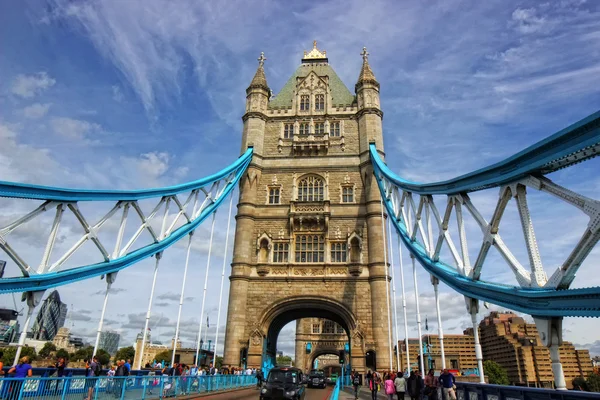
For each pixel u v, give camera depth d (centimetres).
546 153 1291
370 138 4772
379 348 3881
